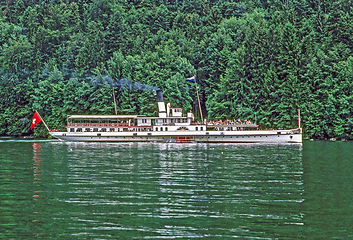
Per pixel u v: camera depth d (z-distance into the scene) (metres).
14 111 190.38
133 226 41.94
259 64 176.62
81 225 42.28
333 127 163.25
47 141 146.75
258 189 56.66
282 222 43.16
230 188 57.16
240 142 133.88
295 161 84.38
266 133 133.00
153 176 66.06
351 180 63.06
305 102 166.25
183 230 40.94
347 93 165.25
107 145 125.00
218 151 104.31
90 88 181.25
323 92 165.38
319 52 177.25
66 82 193.62
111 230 40.97
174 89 179.25
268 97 168.62
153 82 182.75
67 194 53.69
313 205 48.91
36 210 46.94
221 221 43.34
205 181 61.94
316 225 42.31
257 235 39.84
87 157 91.56
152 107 178.62
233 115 174.88
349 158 90.12
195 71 195.62
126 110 177.12
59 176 66.19
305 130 163.50
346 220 43.72
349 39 188.25
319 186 58.75
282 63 175.38
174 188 57.16
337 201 50.56
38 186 58.50
